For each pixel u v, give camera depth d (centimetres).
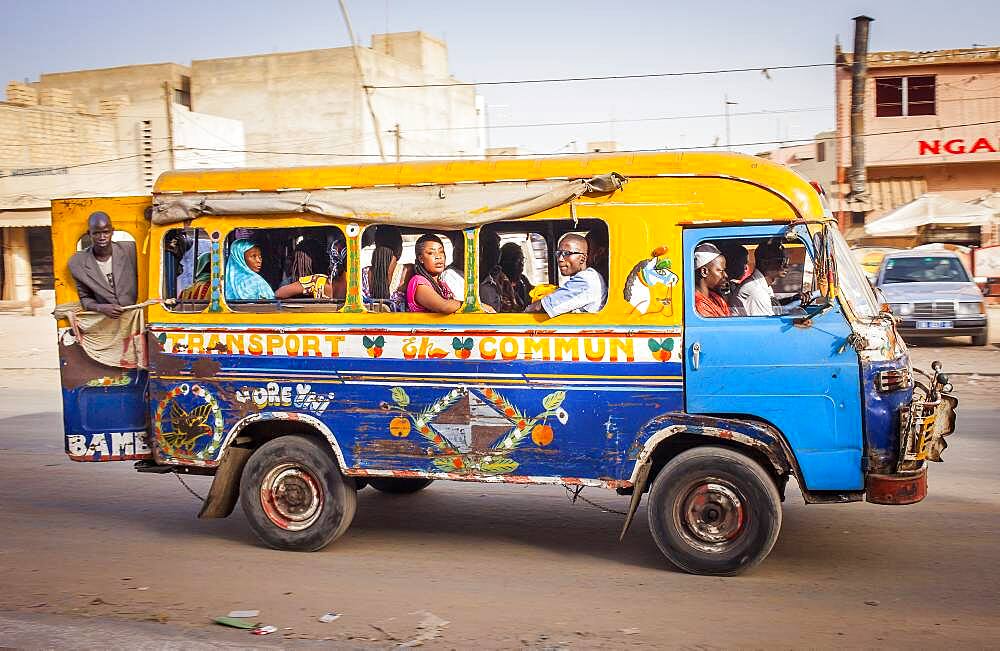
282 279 648
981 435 1006
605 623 493
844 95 3162
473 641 471
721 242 568
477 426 602
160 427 661
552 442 590
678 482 569
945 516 700
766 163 565
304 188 632
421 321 610
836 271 555
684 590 546
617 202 577
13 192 3117
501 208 592
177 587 565
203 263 654
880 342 549
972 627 480
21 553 645
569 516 730
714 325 564
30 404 1385
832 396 549
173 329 656
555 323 587
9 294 3297
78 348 672
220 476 651
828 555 610
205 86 4181
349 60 4031
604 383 580
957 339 1925
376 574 589
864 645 458
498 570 594
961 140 3134
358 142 4041
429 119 4659
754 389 559
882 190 3178
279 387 637
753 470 555
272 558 629
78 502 800
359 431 622
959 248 2819
